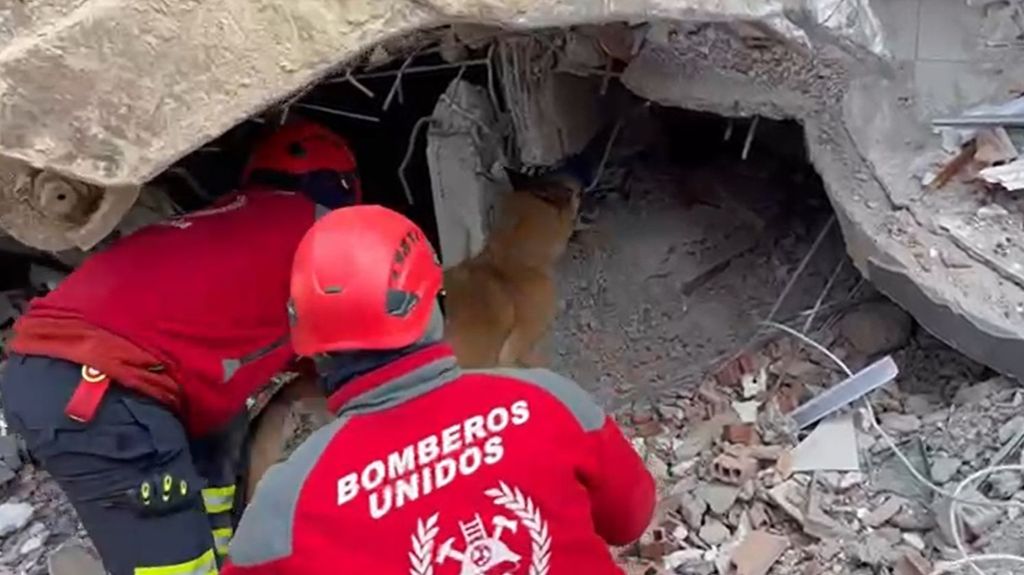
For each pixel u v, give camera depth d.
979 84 3.87
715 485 3.47
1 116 2.98
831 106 3.56
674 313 4.04
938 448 3.43
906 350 3.75
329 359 2.29
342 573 2.16
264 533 2.19
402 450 2.21
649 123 4.42
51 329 2.94
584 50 3.66
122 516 3.01
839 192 3.63
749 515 3.39
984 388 3.50
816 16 3.20
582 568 2.29
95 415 2.92
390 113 4.21
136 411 2.96
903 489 3.36
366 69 3.66
